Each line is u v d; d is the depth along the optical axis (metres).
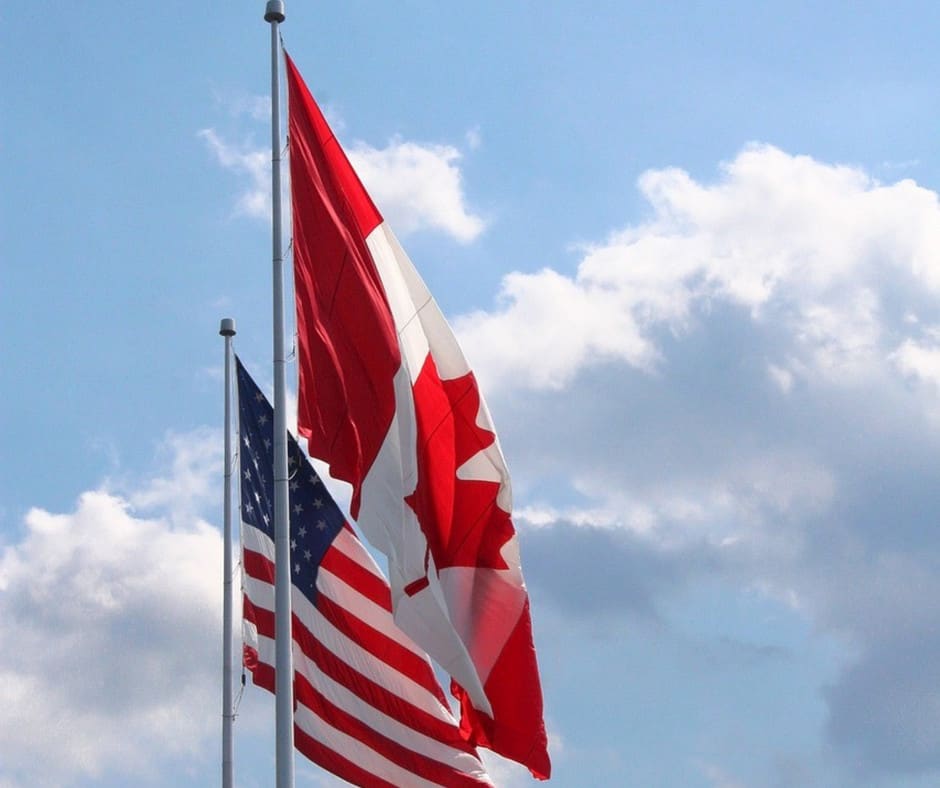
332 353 22.41
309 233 22.88
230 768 32.19
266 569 29.94
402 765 26.39
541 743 22.62
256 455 30.94
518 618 22.88
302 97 23.48
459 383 23.39
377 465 22.20
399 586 21.95
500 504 23.16
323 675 27.27
